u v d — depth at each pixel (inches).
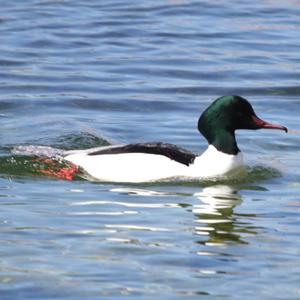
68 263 492.4
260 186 641.0
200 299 454.0
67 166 655.1
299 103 873.5
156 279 475.5
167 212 575.5
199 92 902.4
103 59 993.5
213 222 558.3
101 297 454.3
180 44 1045.2
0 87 900.0
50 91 891.4
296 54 1016.9
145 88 905.5
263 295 459.8
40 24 1099.3
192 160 655.8
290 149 739.4
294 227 553.6
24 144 726.5
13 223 547.8
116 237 529.7
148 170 642.8
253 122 660.7
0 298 452.4
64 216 561.9
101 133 764.6
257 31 1091.3
